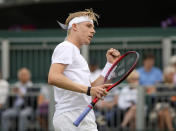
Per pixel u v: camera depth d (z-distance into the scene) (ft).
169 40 52.34
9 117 42.11
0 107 42.37
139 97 40.09
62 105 20.04
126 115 40.42
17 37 54.95
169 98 40.09
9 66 54.85
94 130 20.31
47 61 54.19
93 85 22.20
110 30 53.06
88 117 20.20
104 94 18.86
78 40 20.44
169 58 52.11
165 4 61.05
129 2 61.00
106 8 61.41
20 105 42.09
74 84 18.83
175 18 60.39
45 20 64.59
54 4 59.47
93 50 52.70
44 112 41.42
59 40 54.08
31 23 65.41
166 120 39.96
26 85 43.91
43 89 41.93
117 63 21.84
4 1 60.03
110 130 40.68
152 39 52.60
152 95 40.27
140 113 39.99
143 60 47.11
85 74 20.17
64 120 19.84
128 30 52.95
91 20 20.65
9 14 63.82
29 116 41.91
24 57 54.65
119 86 40.93
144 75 45.39
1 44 54.85
